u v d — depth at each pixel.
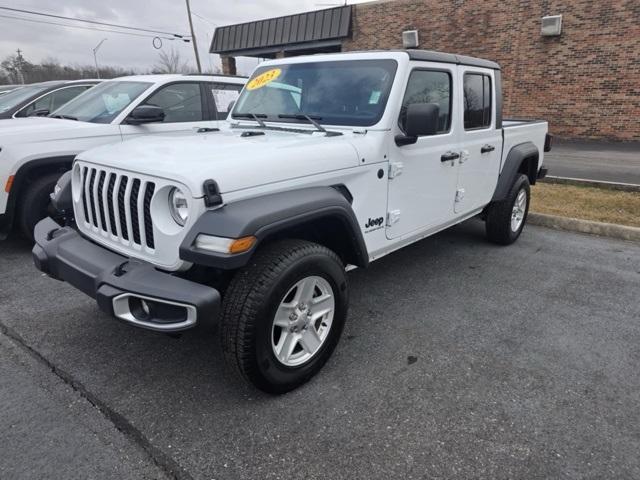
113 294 2.38
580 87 15.52
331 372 3.01
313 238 3.12
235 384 2.88
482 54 17.17
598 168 10.35
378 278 4.56
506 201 5.25
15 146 4.78
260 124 3.78
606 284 4.48
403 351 3.27
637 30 14.23
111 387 2.84
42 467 2.23
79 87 7.79
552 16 15.30
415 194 3.72
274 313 2.52
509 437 2.46
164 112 5.82
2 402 2.69
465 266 4.91
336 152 2.99
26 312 3.76
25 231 5.03
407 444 2.40
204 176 2.33
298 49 21.89
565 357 3.22
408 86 3.46
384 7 19.00
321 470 2.23
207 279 2.66
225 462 2.28
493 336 3.49
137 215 2.59
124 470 2.22
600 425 2.55
